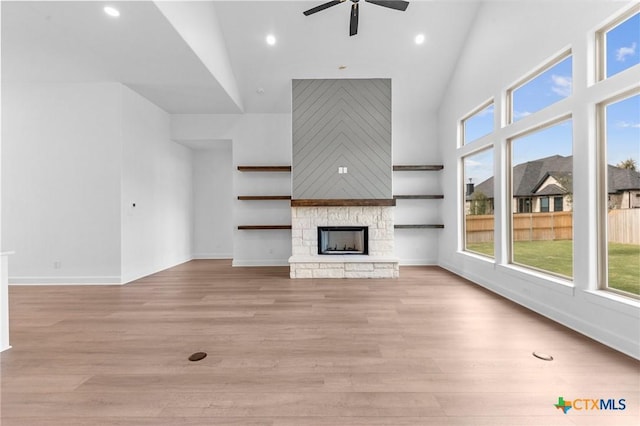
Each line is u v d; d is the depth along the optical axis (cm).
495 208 391
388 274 485
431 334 257
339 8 428
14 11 287
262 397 172
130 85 456
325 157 509
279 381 188
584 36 255
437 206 603
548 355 219
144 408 163
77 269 445
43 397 172
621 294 235
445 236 568
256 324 282
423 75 522
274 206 609
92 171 445
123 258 451
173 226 608
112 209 446
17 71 407
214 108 564
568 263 466
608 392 175
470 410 160
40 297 376
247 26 448
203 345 238
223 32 456
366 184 509
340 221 512
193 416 156
